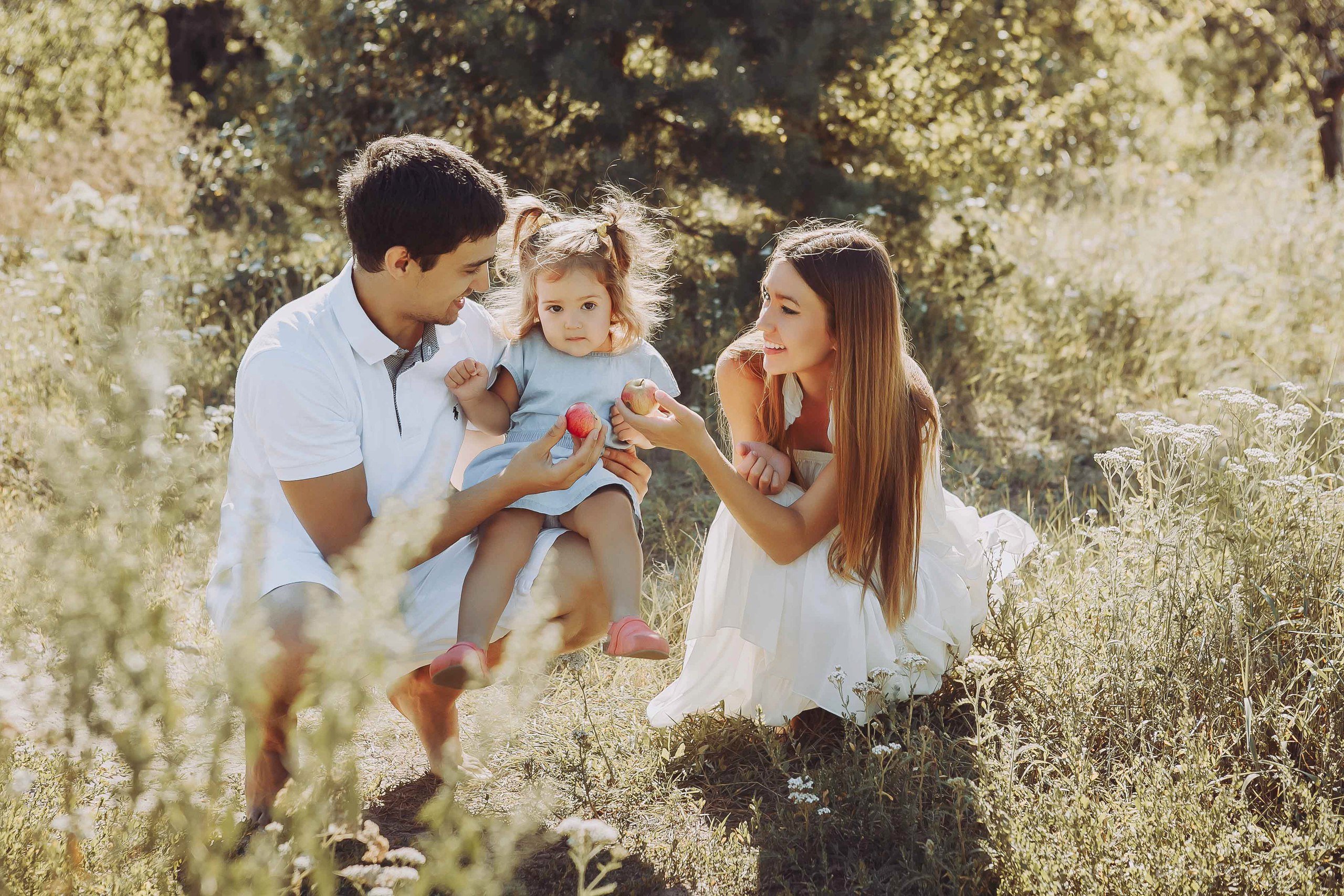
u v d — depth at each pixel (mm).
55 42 10289
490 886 1698
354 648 1628
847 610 2803
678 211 6172
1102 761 2684
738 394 3125
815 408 3023
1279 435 3307
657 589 3631
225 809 1999
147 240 6375
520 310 2910
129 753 1661
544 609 1729
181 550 3381
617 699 3061
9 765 1979
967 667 2881
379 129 6461
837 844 2463
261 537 1783
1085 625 3104
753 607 2838
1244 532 2979
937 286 6480
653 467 4961
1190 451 3057
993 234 6797
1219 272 6922
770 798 2713
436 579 2557
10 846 1960
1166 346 5996
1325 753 2453
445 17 6051
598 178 5871
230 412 4305
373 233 2330
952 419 5461
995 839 2270
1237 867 2111
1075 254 7152
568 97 5895
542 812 1796
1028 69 7352
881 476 2789
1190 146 12562
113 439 1632
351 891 2229
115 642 1644
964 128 7047
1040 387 5715
